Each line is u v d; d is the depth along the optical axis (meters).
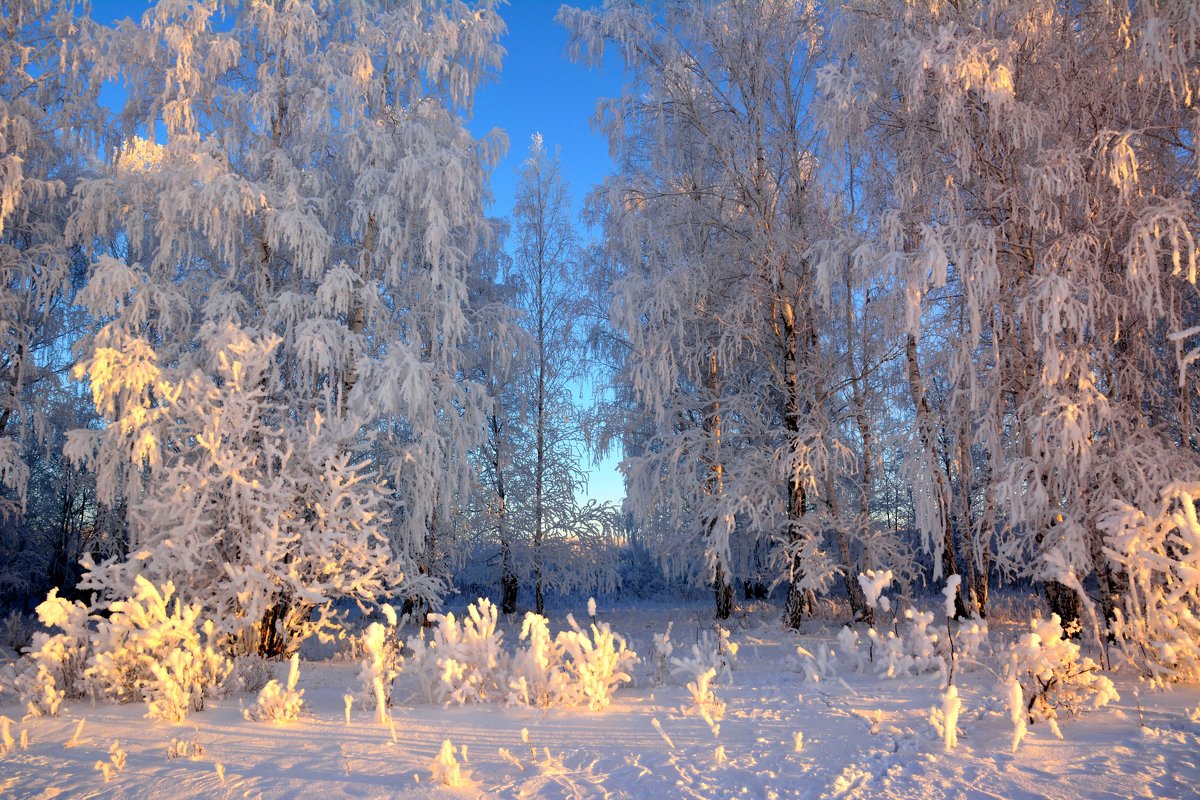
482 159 14.57
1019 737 3.73
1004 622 11.78
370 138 12.85
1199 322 9.30
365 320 13.73
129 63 12.80
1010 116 9.01
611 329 17.86
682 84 13.75
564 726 4.88
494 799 3.32
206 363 11.91
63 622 6.77
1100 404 8.26
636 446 17.55
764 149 13.48
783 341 13.44
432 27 14.20
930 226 9.34
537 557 18.31
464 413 14.32
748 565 18.02
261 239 13.13
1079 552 8.29
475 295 18.00
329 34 14.60
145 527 9.38
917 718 4.66
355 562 9.22
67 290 15.52
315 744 4.51
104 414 11.05
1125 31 8.45
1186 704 4.57
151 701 6.04
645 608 21.28
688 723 4.88
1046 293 8.21
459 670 5.99
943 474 10.82
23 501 13.34
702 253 14.33
